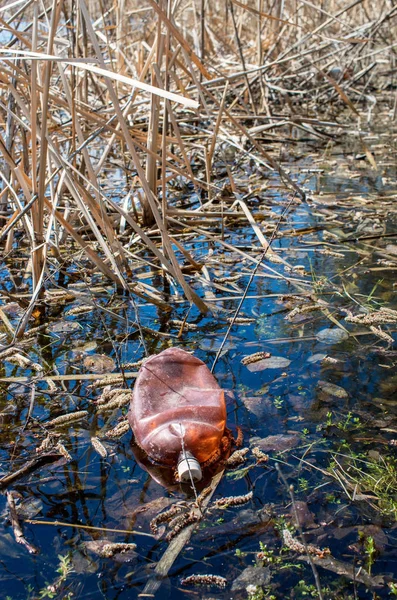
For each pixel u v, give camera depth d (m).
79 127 3.03
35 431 1.89
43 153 2.57
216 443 1.74
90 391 2.11
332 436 1.85
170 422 1.73
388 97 8.55
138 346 2.40
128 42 6.23
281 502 1.61
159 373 1.86
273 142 6.24
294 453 1.78
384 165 5.28
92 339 2.46
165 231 2.63
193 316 2.65
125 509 1.59
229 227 3.85
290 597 1.35
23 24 4.95
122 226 3.66
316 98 7.87
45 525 1.54
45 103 2.51
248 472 1.71
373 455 1.77
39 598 1.35
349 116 7.61
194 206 4.21
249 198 4.38
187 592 1.36
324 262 3.24
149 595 1.35
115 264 2.67
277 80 7.04
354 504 1.60
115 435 1.87
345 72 8.06
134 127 4.47
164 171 3.00
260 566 1.42
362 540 1.49
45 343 2.44
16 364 2.28
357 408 1.97
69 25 3.72
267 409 1.97
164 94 1.96
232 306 2.74
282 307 2.73
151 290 2.89
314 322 2.57
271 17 3.49
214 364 2.14
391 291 2.86
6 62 2.73
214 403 1.78
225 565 1.43
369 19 7.77
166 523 1.55
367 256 3.31
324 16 7.72
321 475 1.70
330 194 4.42
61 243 3.45
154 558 1.45
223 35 7.33
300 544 1.47
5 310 2.71
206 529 1.53
